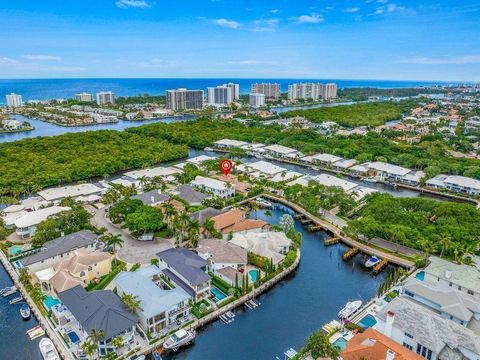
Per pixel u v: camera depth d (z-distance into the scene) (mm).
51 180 184500
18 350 80438
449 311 82500
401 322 75812
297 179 195625
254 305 96250
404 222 130750
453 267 100188
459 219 131875
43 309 91438
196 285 93062
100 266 104750
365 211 142500
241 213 144250
